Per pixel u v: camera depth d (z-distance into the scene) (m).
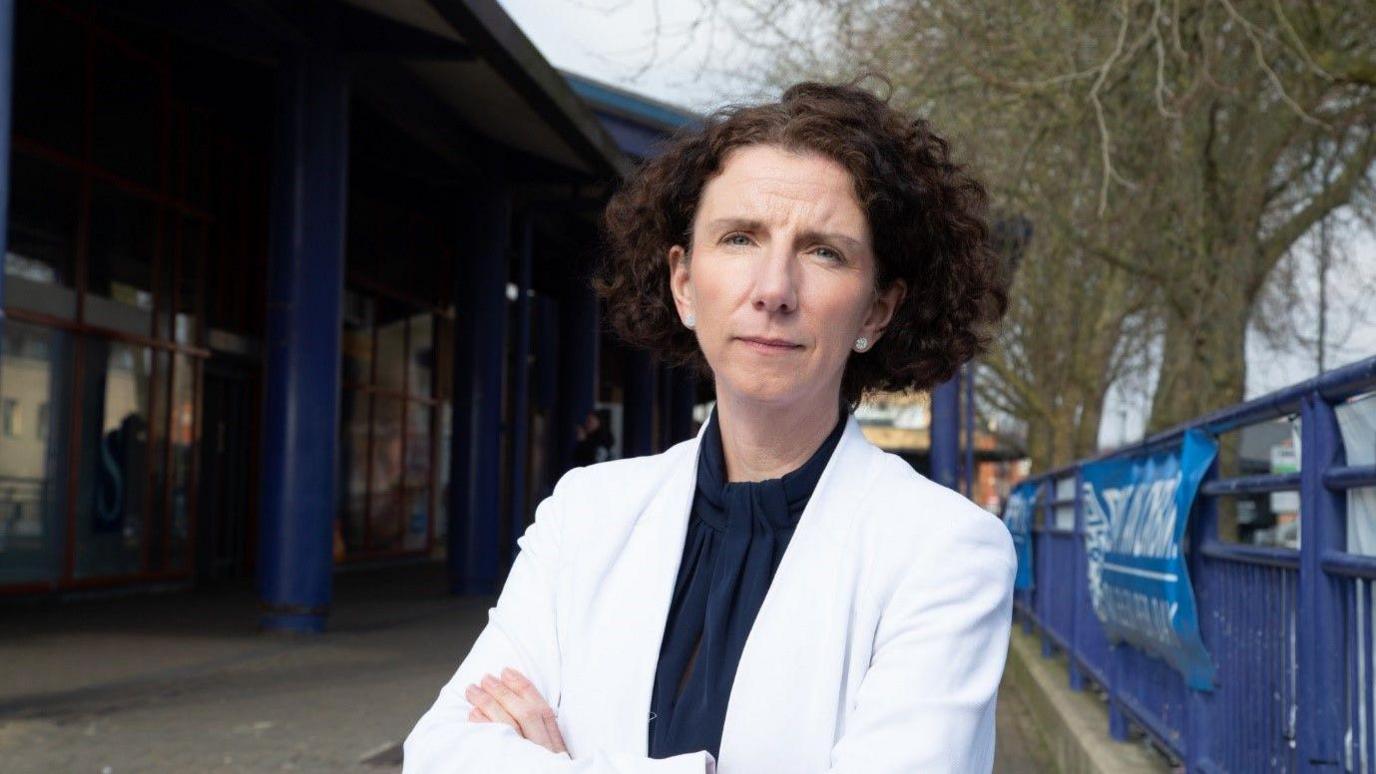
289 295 12.33
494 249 18.19
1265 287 17.33
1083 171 13.60
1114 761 5.82
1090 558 7.28
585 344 27.59
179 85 17.73
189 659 10.67
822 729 1.60
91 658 10.55
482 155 17.94
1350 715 3.32
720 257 1.75
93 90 15.71
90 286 15.76
